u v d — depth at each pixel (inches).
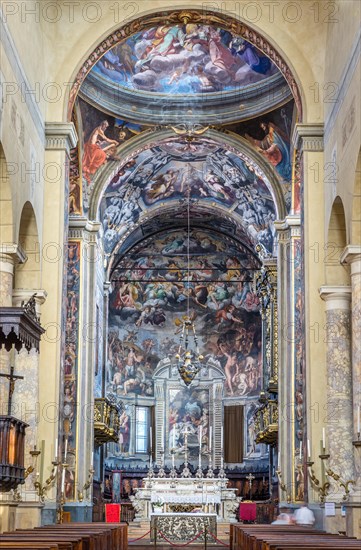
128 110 1051.3
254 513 1178.6
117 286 1521.9
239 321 1529.3
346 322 717.3
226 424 1502.2
